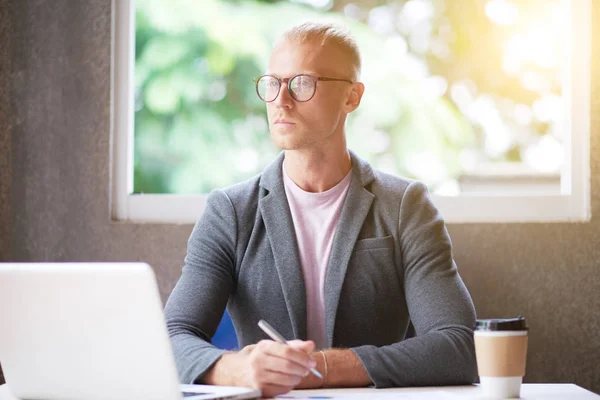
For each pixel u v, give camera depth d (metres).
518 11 3.49
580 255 2.58
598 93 2.62
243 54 3.60
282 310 2.06
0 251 2.65
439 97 3.56
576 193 2.65
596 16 2.63
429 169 3.53
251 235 2.10
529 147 3.46
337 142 2.09
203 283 2.03
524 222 2.59
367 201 2.08
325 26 2.08
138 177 3.45
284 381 1.46
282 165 2.17
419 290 1.95
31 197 2.66
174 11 3.54
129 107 2.72
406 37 3.58
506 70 3.50
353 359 1.65
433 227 2.04
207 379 1.64
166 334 1.26
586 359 2.57
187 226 2.63
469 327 1.83
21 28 2.68
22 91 2.68
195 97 3.54
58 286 1.30
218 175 3.55
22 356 1.39
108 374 1.32
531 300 2.58
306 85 2.01
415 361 1.68
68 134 2.67
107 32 2.67
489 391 1.44
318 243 2.08
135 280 1.25
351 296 2.04
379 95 3.55
